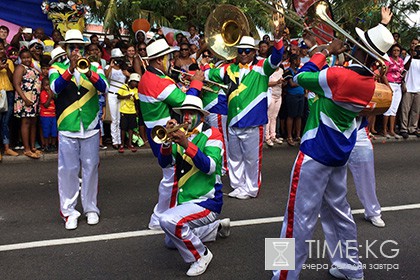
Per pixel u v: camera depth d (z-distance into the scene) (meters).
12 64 8.09
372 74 3.38
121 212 5.52
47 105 8.07
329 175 3.50
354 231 3.73
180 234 3.84
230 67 6.36
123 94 8.62
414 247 4.57
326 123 3.40
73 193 5.09
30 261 4.20
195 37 10.84
